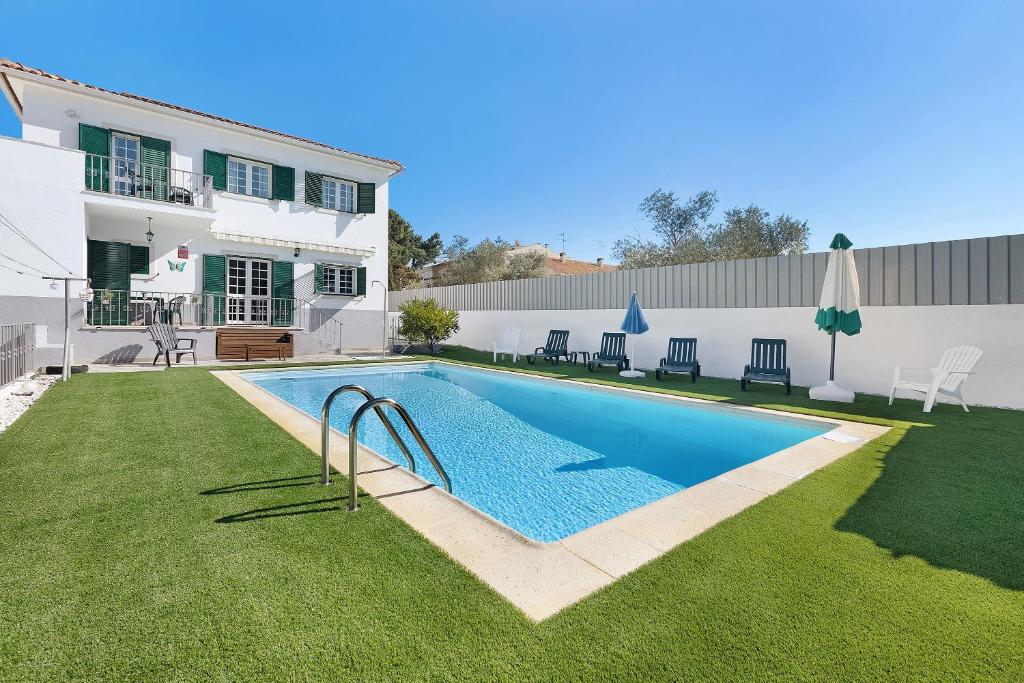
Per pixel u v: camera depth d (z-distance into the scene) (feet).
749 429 24.22
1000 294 26.08
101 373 33.68
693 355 38.70
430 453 12.72
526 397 33.14
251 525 10.22
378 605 7.35
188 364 41.96
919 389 25.21
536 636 6.64
